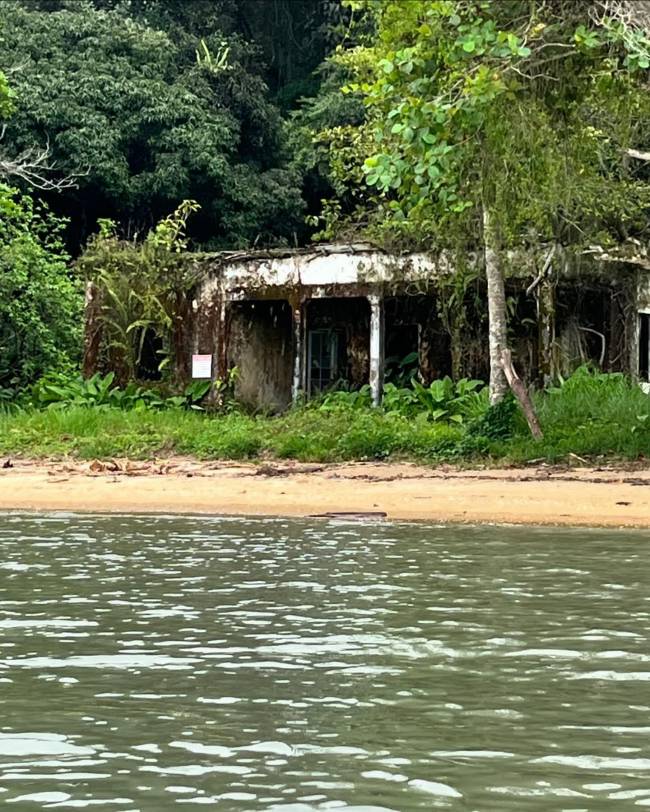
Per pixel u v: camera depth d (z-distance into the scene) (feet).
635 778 14.12
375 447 57.31
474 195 52.70
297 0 141.59
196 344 79.66
